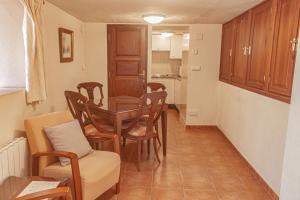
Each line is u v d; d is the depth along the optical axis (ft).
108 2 10.02
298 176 5.80
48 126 7.75
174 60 24.12
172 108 23.11
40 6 8.43
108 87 17.12
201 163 11.09
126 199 8.20
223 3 9.96
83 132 8.76
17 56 8.31
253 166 10.02
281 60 8.03
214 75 16.07
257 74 9.96
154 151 11.80
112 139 8.51
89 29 16.24
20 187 5.98
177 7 10.81
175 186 9.06
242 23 11.89
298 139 5.82
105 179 7.44
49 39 10.32
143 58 16.98
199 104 16.40
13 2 8.02
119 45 16.74
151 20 12.86
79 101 9.64
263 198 8.38
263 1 9.51
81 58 15.64
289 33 7.57
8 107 7.15
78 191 6.67
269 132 8.64
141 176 9.78
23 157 7.34
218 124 16.16
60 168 7.15
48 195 5.12
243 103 11.34
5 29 8.17
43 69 8.61
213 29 15.55
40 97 8.57
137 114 10.15
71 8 11.34
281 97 7.84
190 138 14.64
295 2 7.27
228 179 9.65
